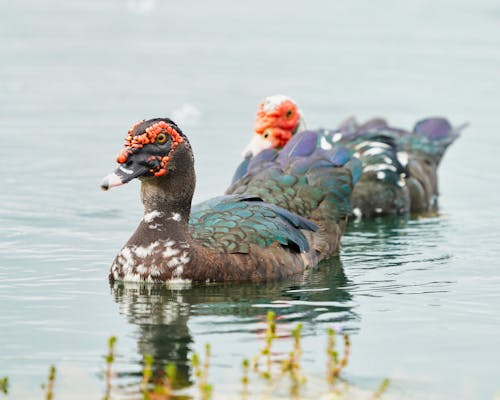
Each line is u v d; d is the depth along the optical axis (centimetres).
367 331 1073
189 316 1117
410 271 1319
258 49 2869
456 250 1431
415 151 1812
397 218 1655
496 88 2466
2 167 1809
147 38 3002
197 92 2392
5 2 3478
